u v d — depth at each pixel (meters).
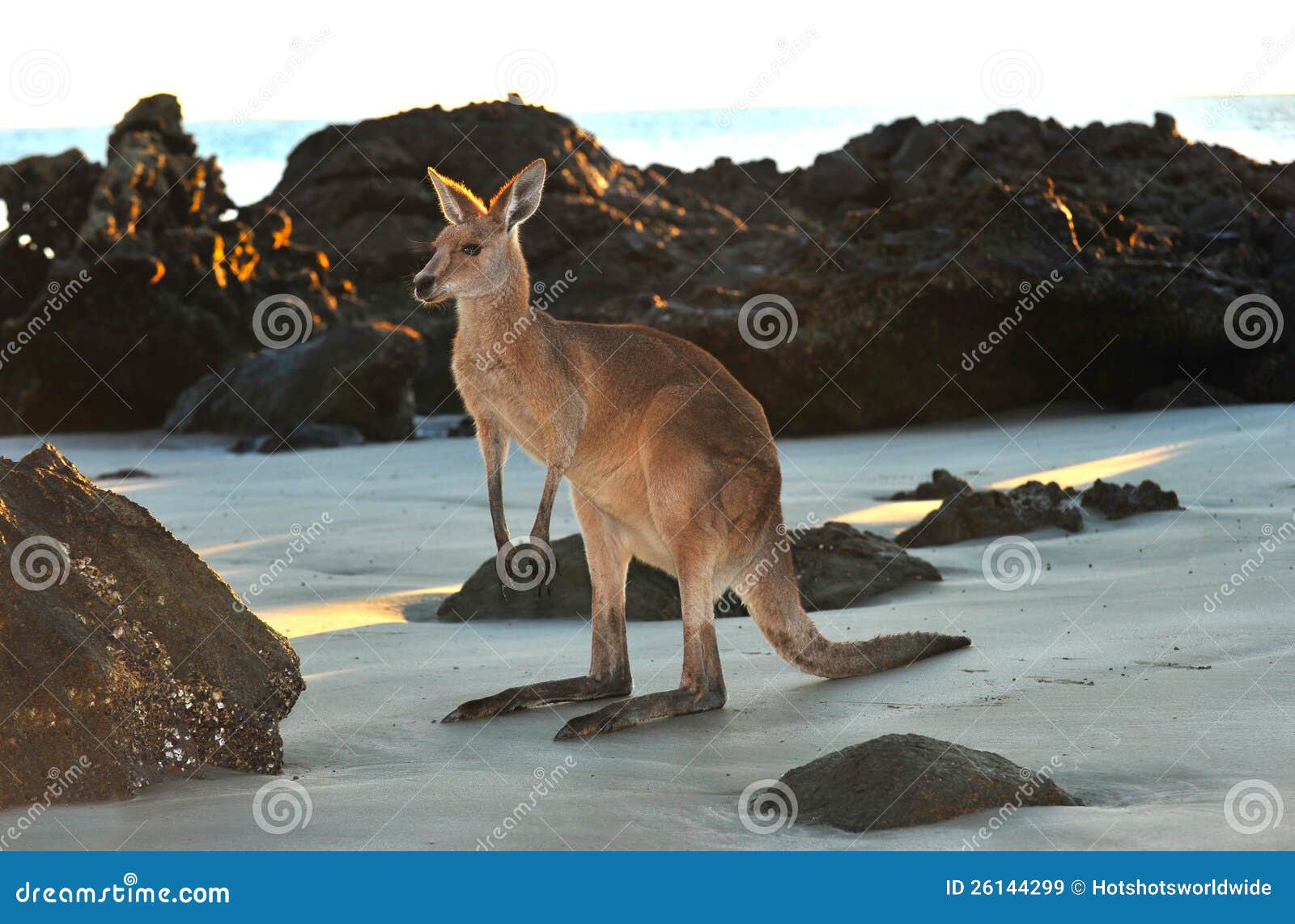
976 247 21.16
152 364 26.06
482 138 31.23
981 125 31.14
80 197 27.75
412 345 23.44
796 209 33.50
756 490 6.35
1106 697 5.70
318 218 30.64
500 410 6.46
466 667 7.26
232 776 5.07
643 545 6.62
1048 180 22.45
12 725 4.61
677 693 6.03
